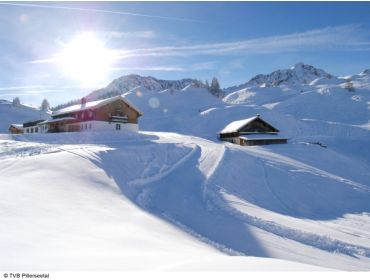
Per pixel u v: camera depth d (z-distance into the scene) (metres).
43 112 166.00
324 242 15.92
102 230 10.88
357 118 119.12
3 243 8.13
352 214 26.80
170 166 30.94
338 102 138.88
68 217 12.12
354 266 13.16
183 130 96.00
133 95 153.88
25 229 9.78
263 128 70.00
